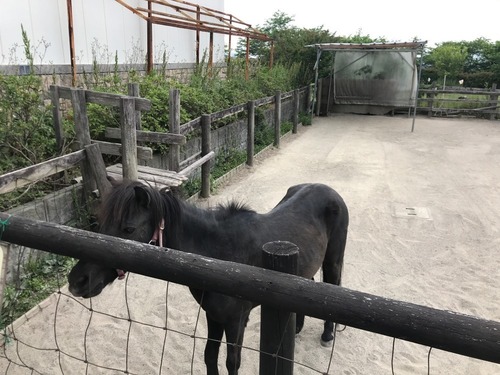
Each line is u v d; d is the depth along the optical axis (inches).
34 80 188.2
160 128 229.5
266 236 93.1
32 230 57.7
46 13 244.5
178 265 49.9
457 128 520.7
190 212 84.1
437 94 663.1
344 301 42.7
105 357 118.0
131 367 114.7
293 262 50.6
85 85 263.4
